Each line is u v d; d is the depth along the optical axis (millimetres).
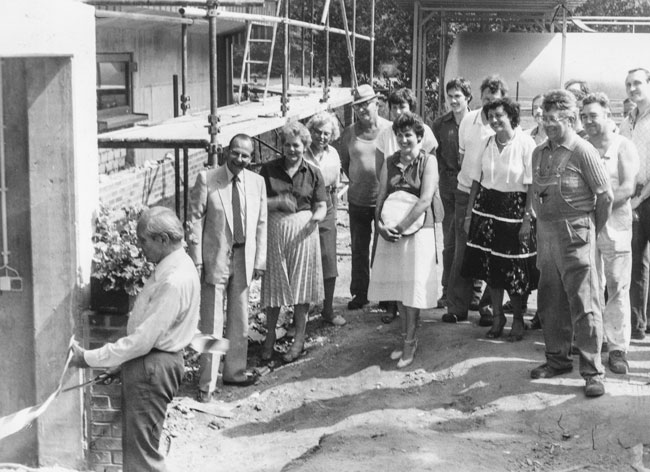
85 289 6453
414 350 8219
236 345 8195
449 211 9773
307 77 24281
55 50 6078
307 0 23250
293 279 8562
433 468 6129
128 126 12047
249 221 8039
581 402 6988
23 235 6418
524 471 6133
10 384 6527
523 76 21422
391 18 25750
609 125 7461
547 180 7059
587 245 7020
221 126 9398
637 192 8039
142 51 12852
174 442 7172
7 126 6352
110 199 10672
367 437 6773
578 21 23719
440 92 23469
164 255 5727
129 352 5598
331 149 9297
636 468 6148
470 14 23641
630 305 8211
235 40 18250
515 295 8117
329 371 8266
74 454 6543
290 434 7273
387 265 8109
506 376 7520
